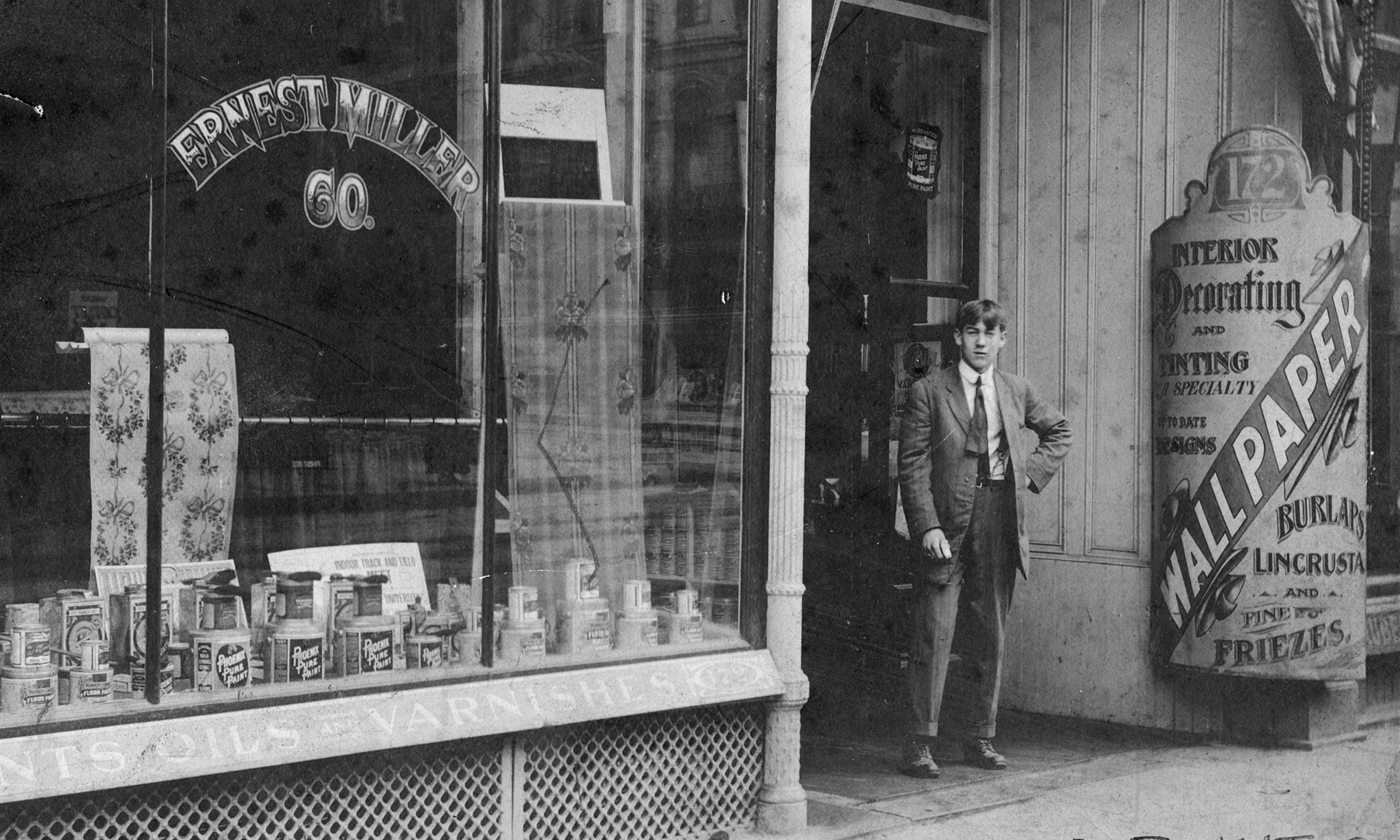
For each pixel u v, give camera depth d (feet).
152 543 13.66
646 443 17.84
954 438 20.97
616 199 17.72
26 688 12.91
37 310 13.76
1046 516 24.97
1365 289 22.58
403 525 15.85
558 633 16.99
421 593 15.84
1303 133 23.13
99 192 14.08
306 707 14.14
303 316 15.30
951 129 25.57
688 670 17.17
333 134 15.44
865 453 24.25
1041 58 25.07
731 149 18.20
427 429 16.06
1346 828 19.06
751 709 17.90
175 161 14.42
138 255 14.26
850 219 24.31
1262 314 22.36
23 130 13.71
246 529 14.89
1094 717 24.27
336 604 15.11
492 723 15.20
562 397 17.28
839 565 23.76
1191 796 20.20
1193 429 22.82
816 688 23.49
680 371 18.06
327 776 14.24
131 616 13.85
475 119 16.40
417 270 16.02
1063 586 24.68
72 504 13.89
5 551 13.48
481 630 15.98
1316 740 22.72
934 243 25.48
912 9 24.56
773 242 18.11
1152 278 23.57
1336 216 22.38
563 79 17.34
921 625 20.92
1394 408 24.72
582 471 17.37
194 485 14.55
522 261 17.07
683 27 18.07
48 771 12.33
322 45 15.35
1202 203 22.80
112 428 14.15
